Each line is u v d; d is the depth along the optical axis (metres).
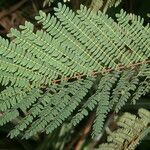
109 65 0.58
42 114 0.54
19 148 0.85
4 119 0.53
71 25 0.54
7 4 0.97
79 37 0.55
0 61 0.52
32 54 0.54
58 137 0.83
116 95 0.56
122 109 0.79
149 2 0.87
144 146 0.81
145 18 0.86
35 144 0.85
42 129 0.55
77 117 0.54
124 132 0.68
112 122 0.80
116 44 0.58
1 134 0.85
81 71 0.57
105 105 0.55
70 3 0.80
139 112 0.69
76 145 0.86
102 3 0.66
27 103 0.54
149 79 0.60
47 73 0.55
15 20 0.95
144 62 0.59
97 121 0.54
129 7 0.84
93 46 0.56
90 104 0.55
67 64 0.56
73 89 0.55
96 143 0.84
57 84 0.55
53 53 0.54
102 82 0.57
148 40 0.59
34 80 0.55
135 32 0.58
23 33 0.53
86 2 0.71
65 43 0.55
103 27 0.56
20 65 0.53
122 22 0.58
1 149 0.84
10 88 0.54
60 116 0.54
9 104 0.53
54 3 0.87
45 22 0.53
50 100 0.54
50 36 0.54
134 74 0.58
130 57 0.59
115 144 0.68
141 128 0.68
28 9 0.96
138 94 0.56
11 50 0.52
